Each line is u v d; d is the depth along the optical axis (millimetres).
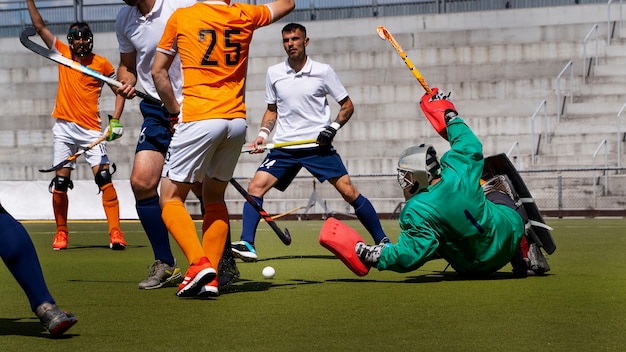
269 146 16062
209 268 10016
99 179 19688
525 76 43031
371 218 16297
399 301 9781
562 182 36031
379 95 43625
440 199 11125
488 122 40781
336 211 37156
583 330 7824
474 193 11219
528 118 40438
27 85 47812
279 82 16797
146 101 12094
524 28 45250
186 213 10266
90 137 19891
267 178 16266
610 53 43281
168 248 11758
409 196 11539
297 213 36375
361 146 41000
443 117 11648
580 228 25250
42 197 36281
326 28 48469
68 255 17859
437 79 43719
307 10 49031
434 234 11125
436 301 9742
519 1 46969
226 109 10125
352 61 45781
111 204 19625
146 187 11727
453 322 8289
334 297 10203
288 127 16781
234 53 10227
